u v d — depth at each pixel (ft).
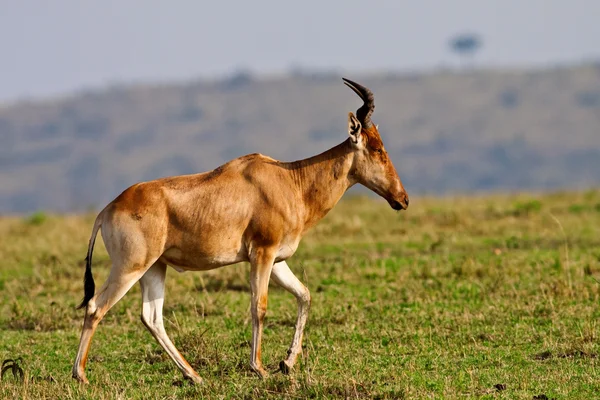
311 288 158.92
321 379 101.60
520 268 164.45
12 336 134.62
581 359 110.52
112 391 101.55
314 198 114.42
